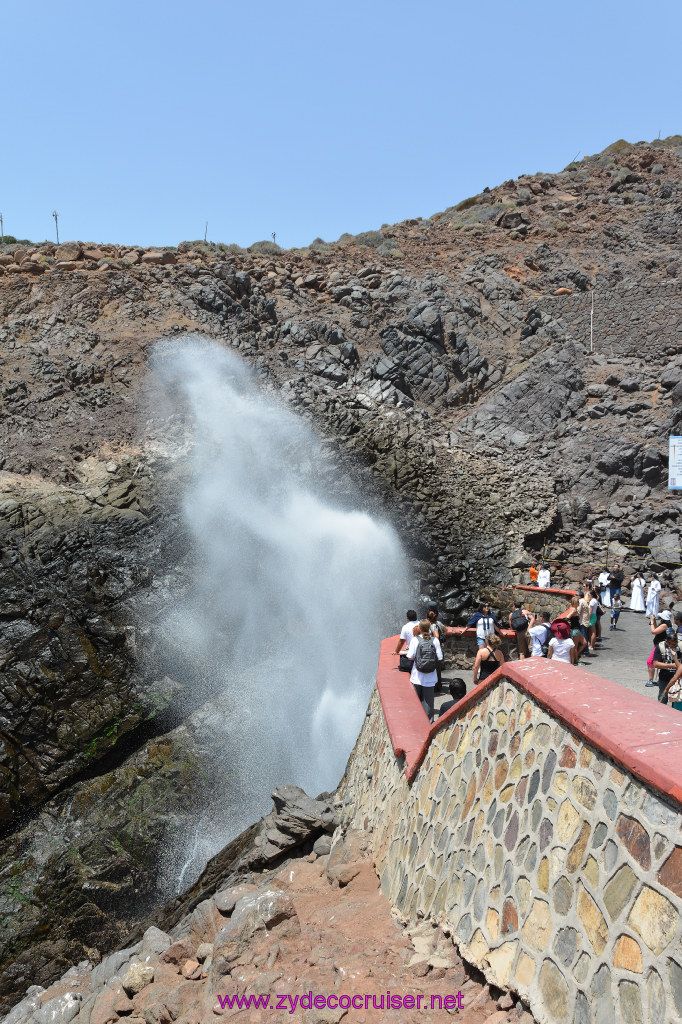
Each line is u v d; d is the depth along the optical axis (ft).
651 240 188.24
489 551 97.25
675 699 34.35
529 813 14.74
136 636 86.84
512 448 126.82
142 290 149.07
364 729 41.70
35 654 83.51
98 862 70.85
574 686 14.89
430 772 22.53
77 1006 23.72
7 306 141.79
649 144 274.36
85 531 95.35
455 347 150.00
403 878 21.83
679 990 9.15
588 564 97.04
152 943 26.66
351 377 140.97
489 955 14.61
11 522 95.76
